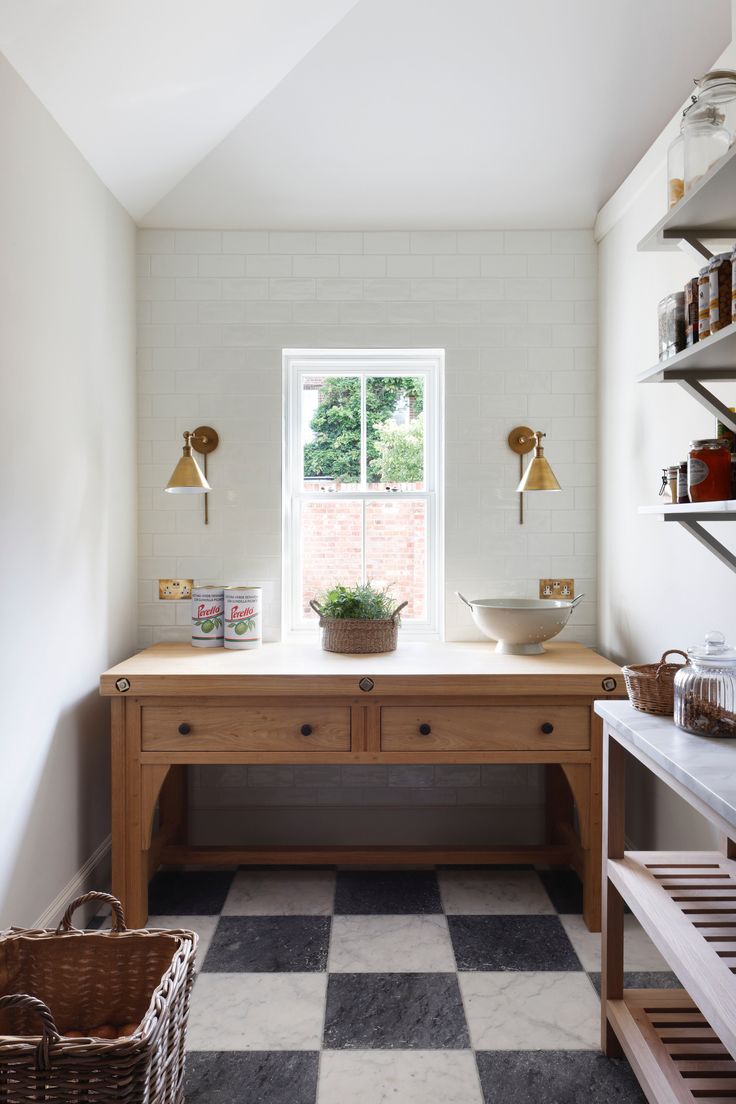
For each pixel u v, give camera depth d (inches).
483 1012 85.8
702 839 94.1
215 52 98.3
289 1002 87.7
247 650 122.5
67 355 101.3
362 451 138.6
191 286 131.1
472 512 132.5
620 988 78.5
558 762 104.4
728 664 68.1
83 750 107.2
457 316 131.6
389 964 95.6
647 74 110.2
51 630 96.5
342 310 131.3
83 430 107.0
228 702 104.7
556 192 126.4
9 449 85.1
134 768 104.8
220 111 111.7
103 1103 56.8
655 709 75.2
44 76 88.7
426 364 137.1
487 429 132.3
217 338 131.3
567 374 132.3
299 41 105.8
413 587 138.3
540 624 114.6
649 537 108.6
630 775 120.1
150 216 128.8
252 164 122.6
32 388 90.8
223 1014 85.6
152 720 104.7
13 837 86.7
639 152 121.1
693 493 68.8
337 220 129.8
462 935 102.7
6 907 85.2
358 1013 85.7
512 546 132.6
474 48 108.1
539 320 132.0
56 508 97.8
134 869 104.7
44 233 94.0
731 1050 48.3
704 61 107.8
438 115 116.0
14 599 86.4
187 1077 75.6
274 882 119.2
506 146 120.0
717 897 69.8
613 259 123.5
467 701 104.6
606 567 127.6
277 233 131.1
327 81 112.2
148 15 86.1
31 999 56.2
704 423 91.4
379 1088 74.2
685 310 72.1
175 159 118.3
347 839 133.2
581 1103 72.2
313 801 133.3
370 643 118.6
